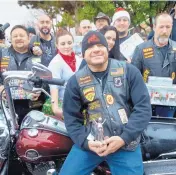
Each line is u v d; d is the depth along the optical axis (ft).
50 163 9.75
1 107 9.93
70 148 9.86
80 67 10.96
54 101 10.93
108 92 9.04
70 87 9.25
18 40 13.10
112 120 8.93
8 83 9.59
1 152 9.21
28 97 11.98
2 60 13.17
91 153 9.17
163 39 12.87
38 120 9.80
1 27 12.48
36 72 9.21
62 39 12.49
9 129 9.71
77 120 9.35
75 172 9.16
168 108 12.55
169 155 10.04
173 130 10.39
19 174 10.12
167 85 11.89
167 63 13.01
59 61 12.51
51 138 9.62
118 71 9.12
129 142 8.72
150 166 9.46
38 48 13.53
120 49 15.02
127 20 16.22
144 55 13.21
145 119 8.85
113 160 9.15
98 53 8.95
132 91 9.10
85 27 20.24
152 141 10.14
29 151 9.51
